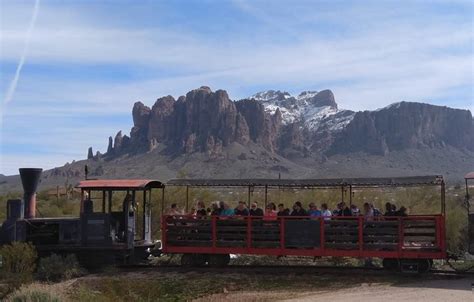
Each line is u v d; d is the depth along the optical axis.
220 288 18.12
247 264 22.09
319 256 20.20
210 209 22.73
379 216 19.50
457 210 25.84
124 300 16.91
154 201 30.30
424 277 18.42
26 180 23.11
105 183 22.00
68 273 20.31
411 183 19.61
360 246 19.48
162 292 18.12
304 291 17.06
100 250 21.70
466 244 23.39
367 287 17.11
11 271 19.69
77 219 22.11
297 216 20.27
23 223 22.34
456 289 16.00
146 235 22.91
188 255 21.41
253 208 21.25
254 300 15.88
